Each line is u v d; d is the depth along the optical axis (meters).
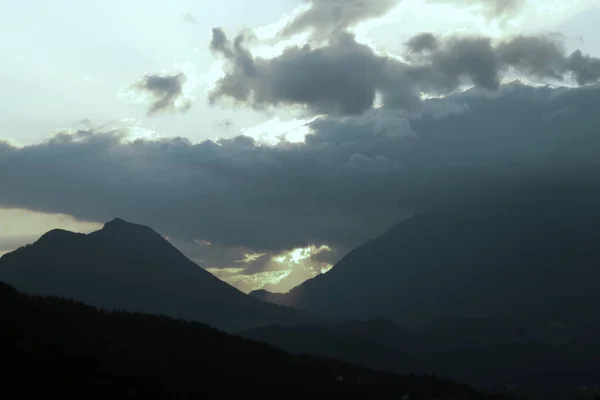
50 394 51.91
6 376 51.28
